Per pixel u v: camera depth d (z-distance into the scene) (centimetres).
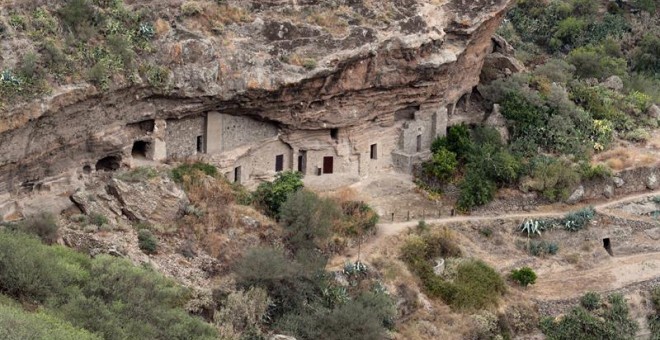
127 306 5662
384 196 8256
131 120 7100
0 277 5559
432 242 7762
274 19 7681
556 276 8050
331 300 6825
